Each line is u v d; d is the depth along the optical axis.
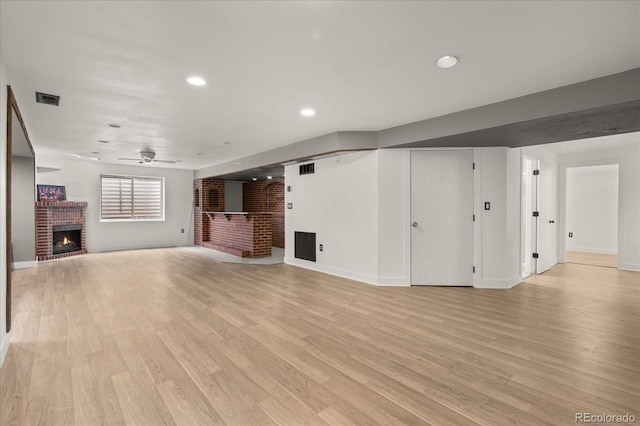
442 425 1.63
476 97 3.11
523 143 4.15
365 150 4.57
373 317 3.23
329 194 5.32
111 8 1.72
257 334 2.79
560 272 5.51
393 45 2.14
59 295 4.00
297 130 4.44
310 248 5.77
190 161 7.42
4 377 2.08
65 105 3.29
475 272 4.42
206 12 1.76
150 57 2.29
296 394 1.90
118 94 3.00
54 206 6.69
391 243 4.54
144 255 7.28
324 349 2.51
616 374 2.12
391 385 2.00
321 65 2.43
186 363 2.28
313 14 1.79
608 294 4.09
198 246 8.95
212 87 2.85
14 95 2.99
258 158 6.29
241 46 2.14
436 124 3.79
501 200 4.33
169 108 3.43
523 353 2.43
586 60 2.35
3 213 2.36
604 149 5.81
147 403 1.81
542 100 2.94
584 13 1.78
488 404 1.81
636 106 2.62
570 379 2.06
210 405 1.79
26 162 5.85
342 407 1.78
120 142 5.19
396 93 3.00
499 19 1.84
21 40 2.05
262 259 6.74
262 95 3.05
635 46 2.15
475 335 2.77
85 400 1.84
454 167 4.45
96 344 2.58
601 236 7.62
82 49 2.17
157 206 8.73
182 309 3.47
